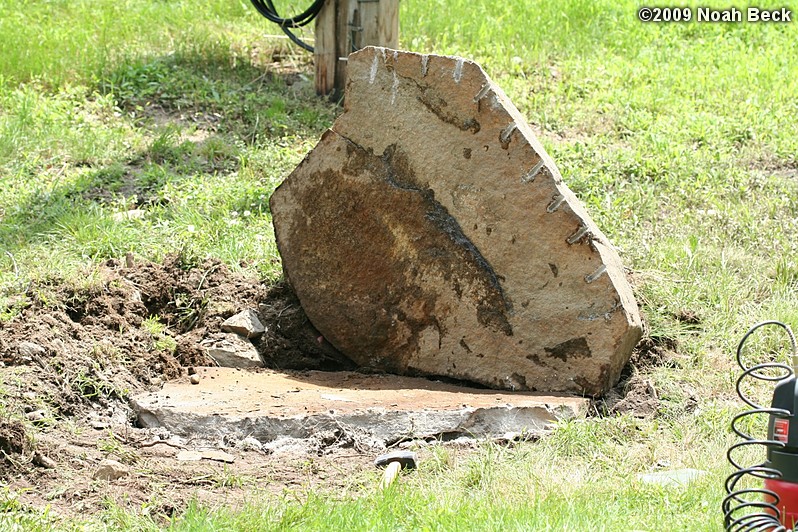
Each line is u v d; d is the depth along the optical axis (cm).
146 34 1969
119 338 1045
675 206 1453
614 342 980
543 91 1839
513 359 1023
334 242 1100
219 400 948
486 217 1023
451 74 1022
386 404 937
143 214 1348
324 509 715
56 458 806
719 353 1102
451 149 1033
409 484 789
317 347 1138
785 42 2141
